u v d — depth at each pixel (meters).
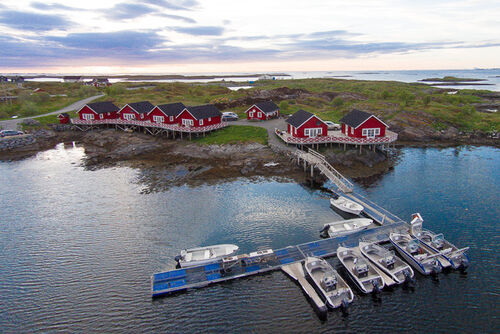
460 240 30.80
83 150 64.19
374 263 27.83
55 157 59.81
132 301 24.05
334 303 23.11
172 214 37.16
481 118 78.00
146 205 39.56
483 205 37.66
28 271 27.67
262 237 32.22
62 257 29.55
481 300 23.56
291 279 26.09
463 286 25.03
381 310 22.89
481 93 134.50
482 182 44.44
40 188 45.50
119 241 31.94
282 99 102.56
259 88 132.00
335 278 24.20
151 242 31.66
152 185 45.59
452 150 60.66
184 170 50.62
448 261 27.02
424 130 70.06
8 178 49.56
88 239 32.41
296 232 33.09
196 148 58.22
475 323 21.64
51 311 23.22
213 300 24.08
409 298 23.97
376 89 143.62
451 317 22.17
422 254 27.97
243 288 25.23
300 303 23.66
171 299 24.22
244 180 46.56
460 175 47.28
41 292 25.14
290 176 47.59
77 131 76.38
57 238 32.78
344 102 98.19
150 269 27.67
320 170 46.81
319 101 101.75
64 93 125.88
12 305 23.86
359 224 33.06
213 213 37.22
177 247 30.77
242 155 54.19
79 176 49.78
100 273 27.22
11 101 92.62
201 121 64.06
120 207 39.19
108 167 53.25
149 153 58.78
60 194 43.34
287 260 28.03
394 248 30.12
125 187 45.16
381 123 52.50
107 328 21.69
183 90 134.75
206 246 30.61
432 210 36.81
